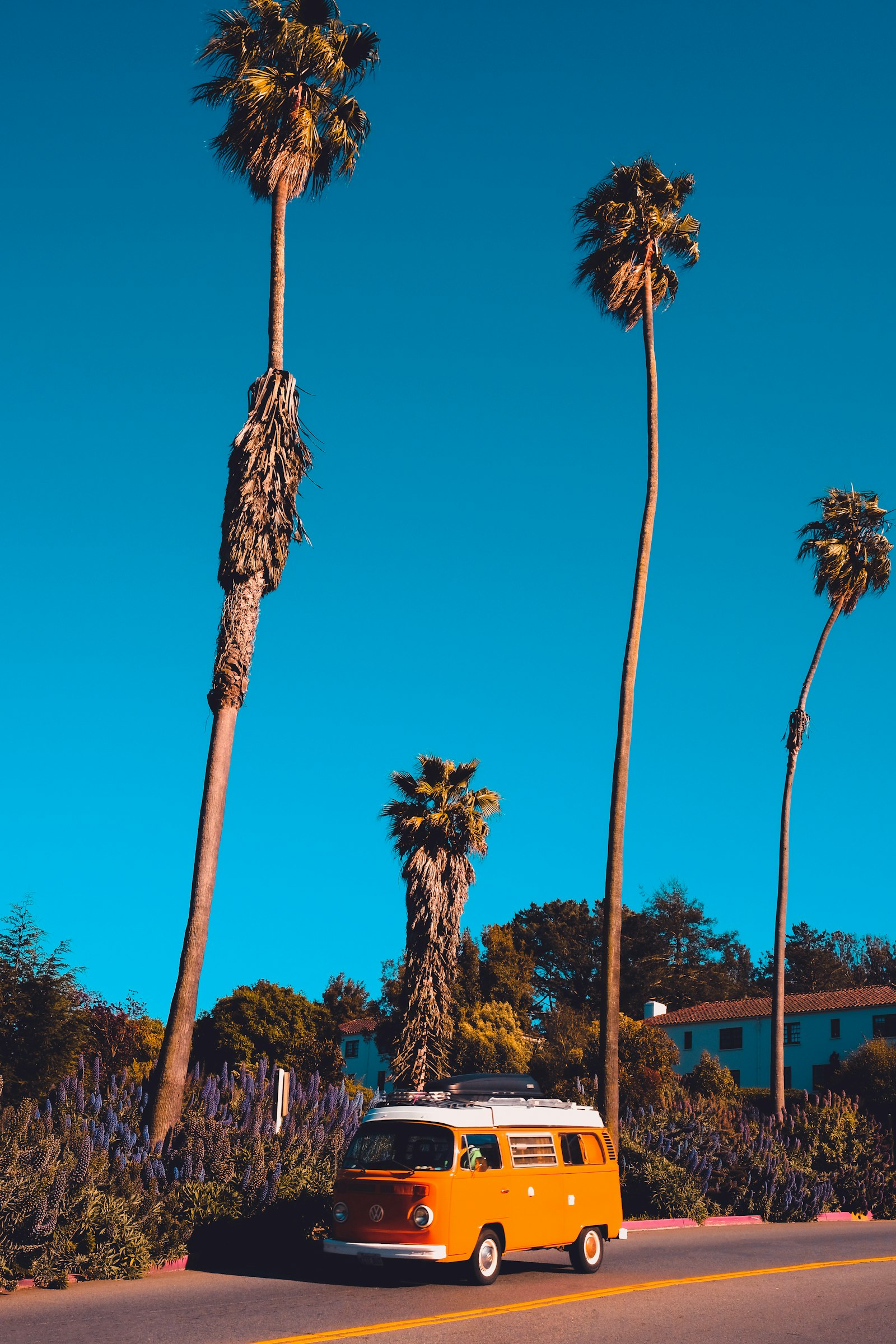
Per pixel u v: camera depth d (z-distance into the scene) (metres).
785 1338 10.92
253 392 20.62
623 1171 24.02
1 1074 25.08
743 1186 25.72
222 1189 16.16
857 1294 13.85
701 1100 30.67
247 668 19.48
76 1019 27.80
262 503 19.84
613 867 23.38
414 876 32.06
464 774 33.97
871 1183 29.58
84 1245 13.95
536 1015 79.25
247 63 22.27
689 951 90.75
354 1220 13.41
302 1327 10.70
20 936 26.98
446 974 31.59
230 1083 21.12
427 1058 30.86
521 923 85.81
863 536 37.75
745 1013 65.44
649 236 26.80
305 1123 19.56
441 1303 12.16
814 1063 62.19
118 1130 17.19
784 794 36.19
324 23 22.77
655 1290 13.64
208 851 18.52
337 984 82.56
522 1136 14.54
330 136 22.39
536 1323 11.11
